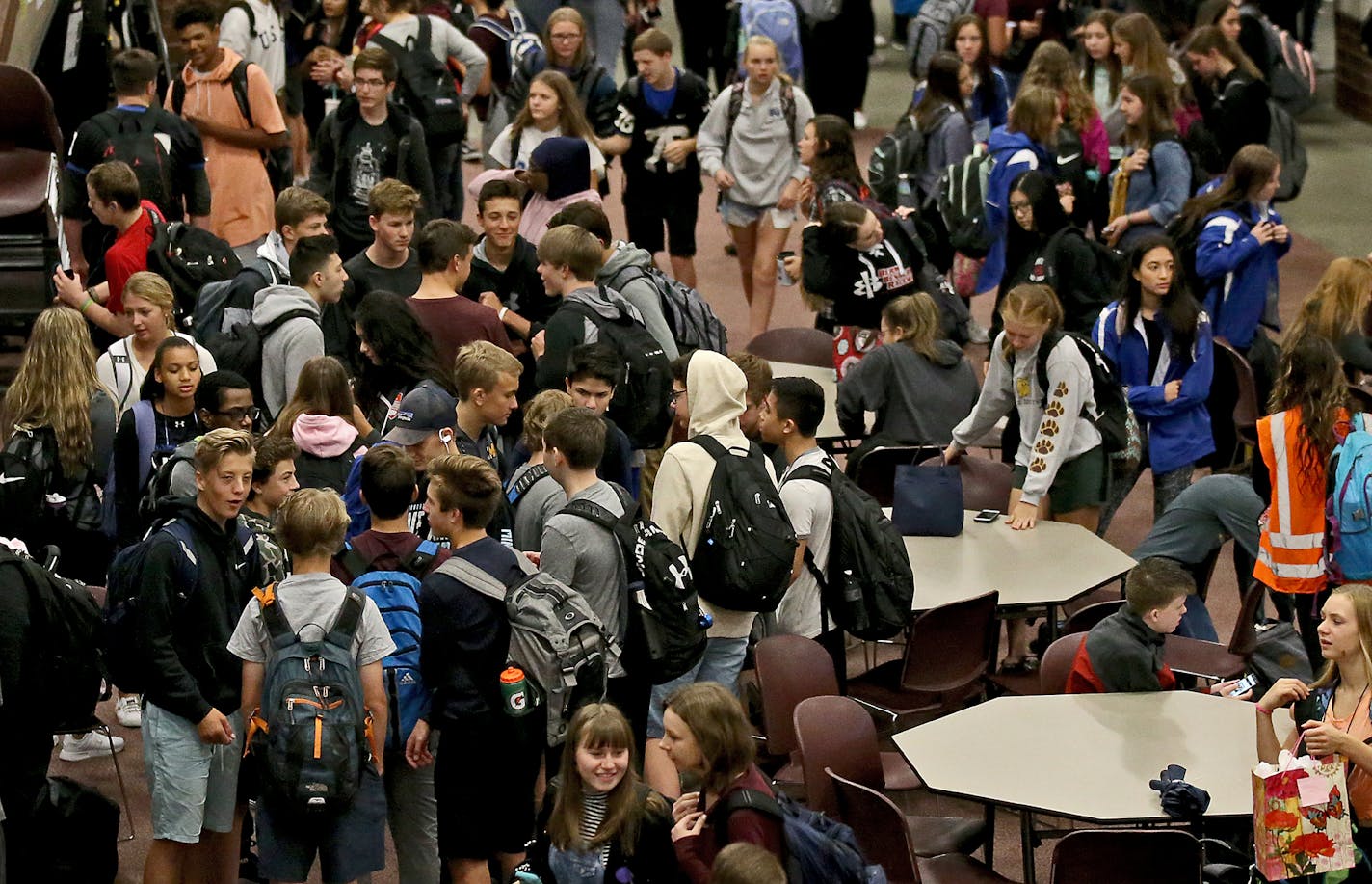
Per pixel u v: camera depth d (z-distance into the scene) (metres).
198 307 15.11
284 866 10.55
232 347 14.01
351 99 19.66
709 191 30.58
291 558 11.12
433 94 22.03
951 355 16.47
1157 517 16.77
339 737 10.27
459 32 23.89
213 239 16.70
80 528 13.25
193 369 12.82
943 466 15.18
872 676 13.87
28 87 16.86
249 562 11.01
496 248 16.09
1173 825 11.43
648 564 11.42
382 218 15.43
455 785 10.80
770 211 22.45
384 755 11.19
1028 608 13.88
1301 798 10.05
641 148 22.67
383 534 11.51
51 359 13.12
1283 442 13.84
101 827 10.99
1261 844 10.13
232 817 11.04
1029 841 11.17
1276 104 24.33
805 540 12.97
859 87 30.11
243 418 12.61
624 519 11.48
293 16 27.28
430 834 11.44
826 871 9.41
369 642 10.60
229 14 23.16
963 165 21.39
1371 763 10.12
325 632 10.45
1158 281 15.96
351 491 12.34
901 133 22.56
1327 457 13.70
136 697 14.20
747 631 12.77
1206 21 26.80
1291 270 26.48
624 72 35.56
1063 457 15.13
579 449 11.38
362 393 14.25
